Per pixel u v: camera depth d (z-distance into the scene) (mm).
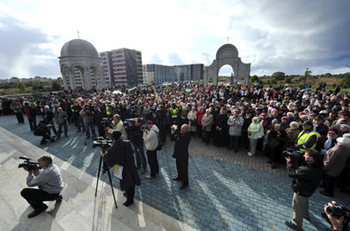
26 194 3309
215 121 7586
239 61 35938
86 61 39688
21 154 6820
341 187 4246
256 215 3605
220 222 3439
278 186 4594
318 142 4566
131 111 9969
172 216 3631
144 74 125250
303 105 9211
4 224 3197
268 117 6988
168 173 5402
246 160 6164
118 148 3488
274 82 49406
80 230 3096
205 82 39625
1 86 56156
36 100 16172
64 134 9383
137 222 3342
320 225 3309
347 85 31578
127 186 3605
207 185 4695
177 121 8859
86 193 4355
